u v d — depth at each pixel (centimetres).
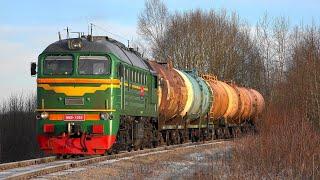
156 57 8388
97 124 2308
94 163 2167
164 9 8462
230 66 8488
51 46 2398
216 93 4556
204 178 1770
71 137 2319
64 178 1688
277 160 2169
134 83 2717
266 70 8919
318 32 4156
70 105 2322
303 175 1966
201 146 3519
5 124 4509
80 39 2378
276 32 8638
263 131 3147
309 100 3525
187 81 3972
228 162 2264
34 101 4650
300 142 2308
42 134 2336
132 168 2020
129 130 2719
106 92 2327
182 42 8369
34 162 2147
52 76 2339
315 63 3588
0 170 1866
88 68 2344
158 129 3344
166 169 2130
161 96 3350
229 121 5038
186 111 3909
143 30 8456
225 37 8538
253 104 5578
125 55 2647
